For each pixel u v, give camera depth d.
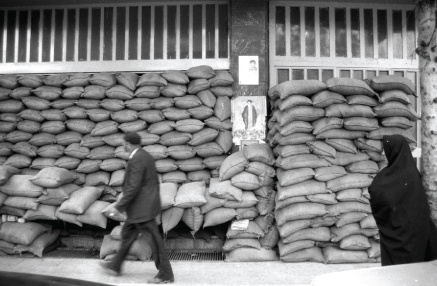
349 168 4.70
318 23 6.02
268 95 5.49
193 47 6.00
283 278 4.21
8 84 5.34
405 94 4.78
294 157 4.67
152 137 5.18
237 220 4.80
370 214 4.65
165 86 5.22
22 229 4.82
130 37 6.07
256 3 5.70
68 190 4.94
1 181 4.78
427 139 3.92
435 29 3.89
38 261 4.75
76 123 5.23
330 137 4.67
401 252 3.03
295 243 4.64
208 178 5.27
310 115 4.65
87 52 6.08
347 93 4.71
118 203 3.87
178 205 4.69
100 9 6.08
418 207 3.02
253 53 5.68
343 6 6.03
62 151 5.23
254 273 4.36
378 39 6.09
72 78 5.29
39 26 6.14
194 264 4.67
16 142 5.34
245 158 4.86
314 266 4.58
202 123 5.18
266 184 4.88
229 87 5.56
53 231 5.22
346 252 4.64
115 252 4.70
